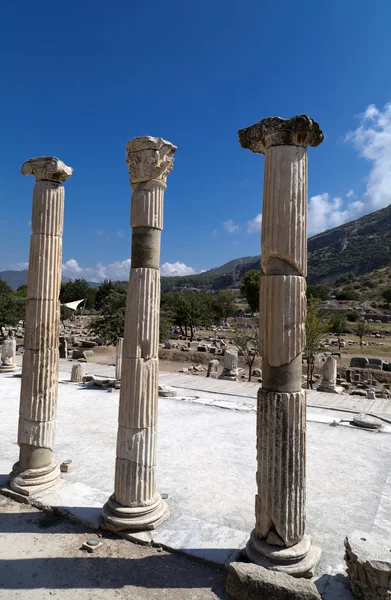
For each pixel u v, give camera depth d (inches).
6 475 372.8
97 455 441.4
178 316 1999.3
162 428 552.1
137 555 262.7
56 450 454.3
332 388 877.2
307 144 251.6
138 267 297.0
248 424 584.4
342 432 563.8
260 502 245.0
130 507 289.9
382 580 216.2
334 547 282.0
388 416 656.4
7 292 2474.2
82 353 1375.5
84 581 237.0
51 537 280.2
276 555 234.1
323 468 430.9
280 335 238.5
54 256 354.6
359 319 3102.9
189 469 413.4
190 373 1229.1
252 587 217.6
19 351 1434.5
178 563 256.1
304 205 247.0
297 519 240.4
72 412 616.4
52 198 354.3
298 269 242.4
